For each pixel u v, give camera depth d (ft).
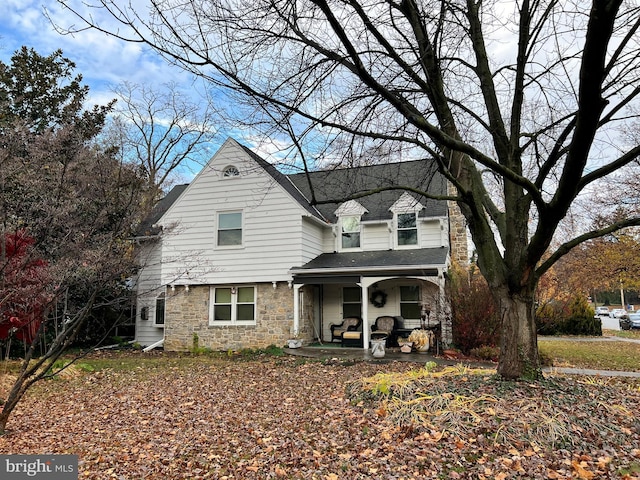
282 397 25.31
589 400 19.27
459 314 40.55
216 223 51.96
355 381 26.55
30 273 20.24
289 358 41.32
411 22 18.43
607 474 13.73
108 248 20.89
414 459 15.07
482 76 22.76
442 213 49.62
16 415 22.98
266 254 49.78
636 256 68.69
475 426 16.93
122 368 37.96
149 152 70.69
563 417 17.19
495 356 37.14
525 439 15.84
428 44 17.33
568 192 15.96
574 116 19.20
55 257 21.07
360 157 21.26
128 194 24.03
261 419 20.85
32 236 20.76
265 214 50.31
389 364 36.27
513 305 21.66
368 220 52.65
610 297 202.08
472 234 23.29
